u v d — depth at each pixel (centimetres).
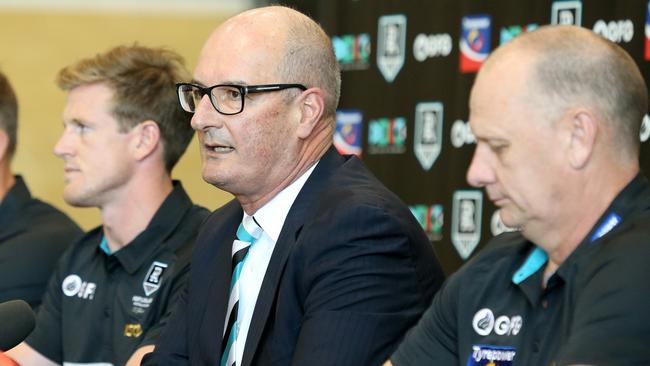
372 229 358
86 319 470
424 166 571
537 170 278
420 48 573
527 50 280
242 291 381
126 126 470
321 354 344
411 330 332
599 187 280
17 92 836
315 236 361
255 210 387
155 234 464
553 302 293
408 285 364
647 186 283
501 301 308
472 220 550
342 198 367
